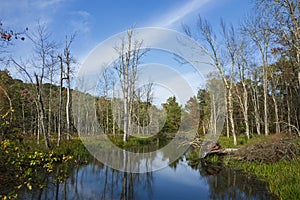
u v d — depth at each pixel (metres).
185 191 5.62
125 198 5.02
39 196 4.84
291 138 7.85
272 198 4.98
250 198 5.04
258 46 14.38
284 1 7.46
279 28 8.11
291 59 11.73
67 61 11.70
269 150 7.62
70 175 6.74
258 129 16.45
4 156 4.88
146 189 5.73
